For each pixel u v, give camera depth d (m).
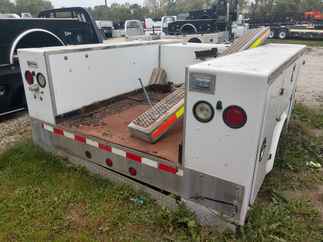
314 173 2.90
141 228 2.11
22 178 2.72
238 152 1.68
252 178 1.74
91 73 3.08
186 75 1.70
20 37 4.26
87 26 5.53
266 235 1.96
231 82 1.56
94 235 2.07
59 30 4.91
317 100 5.83
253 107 1.54
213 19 13.28
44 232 2.08
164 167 2.11
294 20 23.55
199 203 2.00
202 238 1.94
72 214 2.27
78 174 2.72
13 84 4.31
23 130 4.08
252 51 2.52
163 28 16.56
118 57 3.38
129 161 2.34
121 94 3.58
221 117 1.66
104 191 2.49
